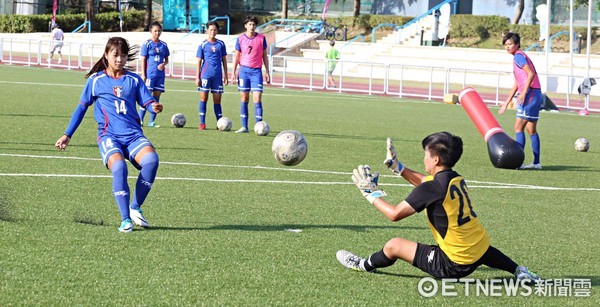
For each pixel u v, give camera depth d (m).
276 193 11.12
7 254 7.25
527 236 9.30
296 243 8.28
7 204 9.09
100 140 8.57
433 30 51.62
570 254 8.48
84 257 7.32
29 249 7.45
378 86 41.19
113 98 8.55
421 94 37.22
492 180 13.63
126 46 8.57
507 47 15.53
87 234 8.14
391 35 54.00
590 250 8.71
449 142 6.67
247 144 16.41
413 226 9.41
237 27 63.34
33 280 6.57
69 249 7.55
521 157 13.49
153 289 6.51
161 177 11.88
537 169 15.36
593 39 51.28
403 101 33.25
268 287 6.72
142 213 9.05
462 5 58.97
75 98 25.45
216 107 18.98
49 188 10.47
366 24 58.38
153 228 8.59
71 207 9.38
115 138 8.55
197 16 61.91
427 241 8.66
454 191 6.59
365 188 6.70
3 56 49.72
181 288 6.57
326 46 53.78
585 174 14.99
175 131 18.23
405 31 53.78
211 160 13.89
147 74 18.95
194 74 42.97
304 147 8.55
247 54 18.42
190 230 8.61
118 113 8.56
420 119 25.27
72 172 11.77
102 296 6.28
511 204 11.41
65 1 67.75
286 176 12.62
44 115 19.78
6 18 62.88
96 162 12.84
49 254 7.34
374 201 6.67
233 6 65.50
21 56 52.22
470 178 13.73
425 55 49.81
